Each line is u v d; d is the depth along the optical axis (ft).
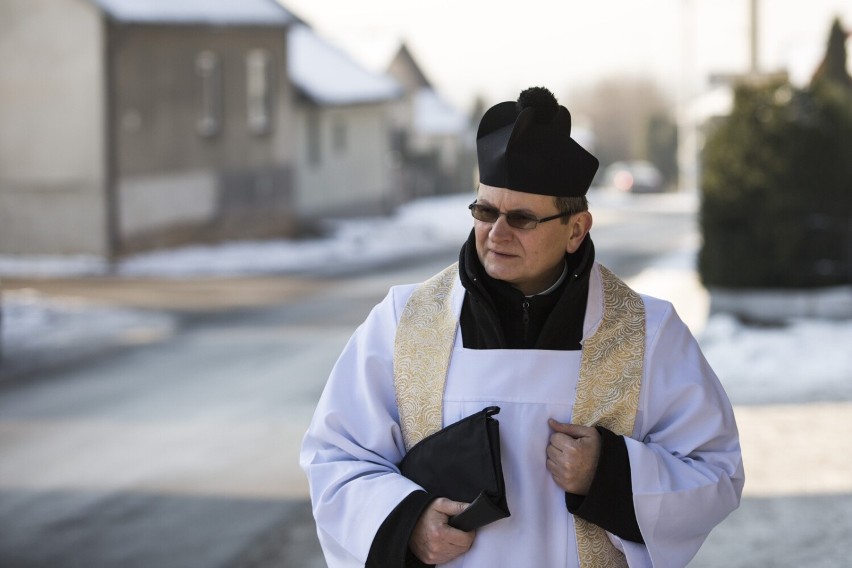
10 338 52.75
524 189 8.70
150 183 89.51
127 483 27.30
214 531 23.22
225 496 25.84
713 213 46.88
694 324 47.21
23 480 27.89
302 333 52.42
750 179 46.06
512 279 8.96
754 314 46.42
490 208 8.88
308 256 94.53
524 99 8.77
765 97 46.29
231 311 61.26
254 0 102.78
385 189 130.62
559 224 8.88
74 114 85.46
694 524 8.96
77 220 86.07
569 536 8.95
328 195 119.65
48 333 54.24
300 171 114.32
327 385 9.74
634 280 66.33
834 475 24.68
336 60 127.65
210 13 94.58
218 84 97.25
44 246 86.69
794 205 45.70
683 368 9.27
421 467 9.02
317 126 117.29
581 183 8.86
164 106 90.68
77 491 26.71
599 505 8.73
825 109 45.91
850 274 45.85
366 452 9.36
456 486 8.83
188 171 93.76
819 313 45.65
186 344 50.08
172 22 89.71
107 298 66.90
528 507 8.90
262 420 33.88
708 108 92.68
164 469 28.50
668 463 8.94
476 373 9.16
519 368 9.08
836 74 67.05
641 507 8.74
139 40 87.86
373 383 9.49
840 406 31.68
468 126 179.22
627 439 8.87
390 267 86.48
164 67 90.68
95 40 84.53
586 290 9.25
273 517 24.08
